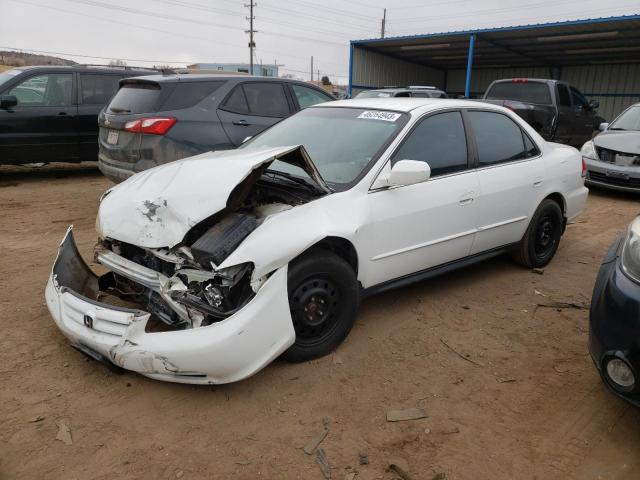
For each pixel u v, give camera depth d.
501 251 4.73
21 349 3.38
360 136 3.87
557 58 25.20
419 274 3.98
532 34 19.67
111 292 3.67
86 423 2.72
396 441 2.66
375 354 3.46
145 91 6.14
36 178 9.34
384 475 2.44
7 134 8.16
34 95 8.40
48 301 3.26
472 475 2.45
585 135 13.59
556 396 3.08
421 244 3.84
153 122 5.81
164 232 3.02
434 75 31.00
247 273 2.85
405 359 3.42
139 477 2.38
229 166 3.25
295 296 3.11
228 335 2.69
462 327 3.88
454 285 4.67
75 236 5.79
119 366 2.88
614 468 2.53
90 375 3.12
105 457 2.50
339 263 3.23
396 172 3.42
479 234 4.31
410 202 3.69
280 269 2.88
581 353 3.57
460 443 2.66
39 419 2.73
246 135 6.47
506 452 2.61
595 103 13.99
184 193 3.15
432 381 3.19
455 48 23.52
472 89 30.88
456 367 3.35
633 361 2.45
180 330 2.94
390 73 26.80
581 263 5.40
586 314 4.18
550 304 4.33
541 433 2.76
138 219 3.14
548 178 4.90
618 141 8.59
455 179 4.04
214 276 2.79
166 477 2.39
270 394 2.99
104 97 8.98
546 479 2.45
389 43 22.83
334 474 2.43
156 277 3.07
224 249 2.81
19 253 5.17
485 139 4.44
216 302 2.78
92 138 8.94
